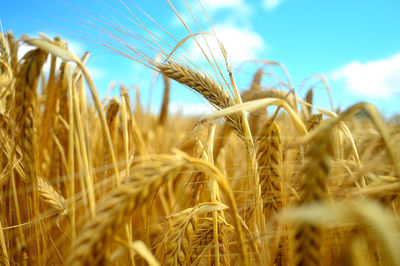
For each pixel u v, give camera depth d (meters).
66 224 0.30
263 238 0.23
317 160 0.14
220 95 0.27
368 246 0.15
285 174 0.26
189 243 0.23
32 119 0.23
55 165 0.36
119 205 0.15
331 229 0.17
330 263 0.17
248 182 0.28
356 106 0.14
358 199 0.18
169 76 0.28
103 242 0.14
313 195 0.13
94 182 0.38
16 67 0.22
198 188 0.30
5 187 0.29
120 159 0.47
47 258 0.28
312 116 0.29
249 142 0.26
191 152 0.43
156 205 0.40
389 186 0.14
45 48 0.19
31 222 0.25
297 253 0.14
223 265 0.25
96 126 0.45
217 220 0.25
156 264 0.15
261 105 0.19
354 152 0.22
